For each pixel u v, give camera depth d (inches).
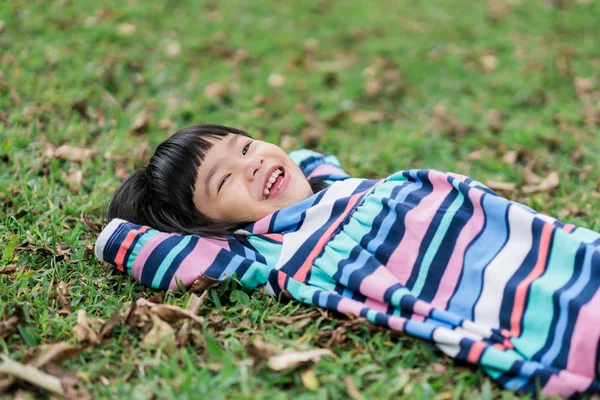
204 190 93.2
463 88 168.6
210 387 69.5
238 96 157.6
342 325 80.7
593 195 118.3
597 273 75.7
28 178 110.5
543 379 70.6
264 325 81.4
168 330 76.0
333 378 70.6
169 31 181.6
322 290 84.1
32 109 130.6
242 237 92.8
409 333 76.4
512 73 174.1
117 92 149.0
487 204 83.9
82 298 86.2
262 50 181.3
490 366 72.4
